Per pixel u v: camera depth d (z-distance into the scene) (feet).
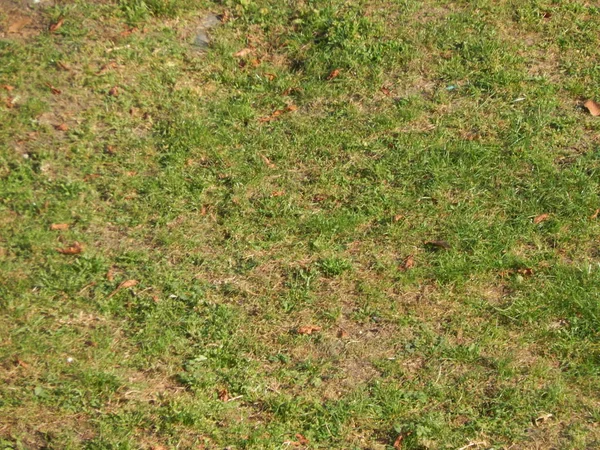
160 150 21.85
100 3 26.21
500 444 15.76
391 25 25.40
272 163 21.57
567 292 18.24
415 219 20.11
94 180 20.99
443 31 25.12
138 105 23.04
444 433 15.87
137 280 18.69
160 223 19.99
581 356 17.21
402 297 18.45
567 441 15.76
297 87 23.63
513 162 21.25
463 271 18.85
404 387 16.74
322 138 22.06
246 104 23.06
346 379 16.89
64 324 17.76
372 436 15.92
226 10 26.25
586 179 20.77
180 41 25.20
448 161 21.33
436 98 23.16
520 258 19.08
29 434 15.80
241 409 16.31
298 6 26.17
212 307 18.16
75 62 24.08
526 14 25.68
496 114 22.66
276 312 18.11
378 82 23.65
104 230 19.85
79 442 15.67
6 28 25.29
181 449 15.61
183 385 16.72
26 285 18.47
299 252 19.40
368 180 21.03
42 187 20.79
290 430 15.97
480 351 17.37
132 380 16.75
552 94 23.22
